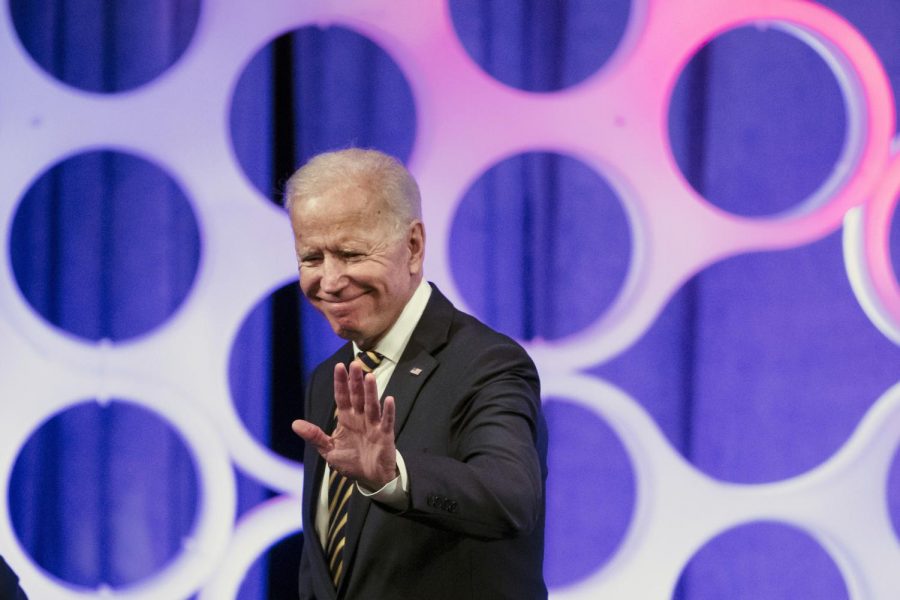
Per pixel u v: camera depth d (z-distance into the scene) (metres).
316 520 6.01
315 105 9.76
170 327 9.75
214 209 9.76
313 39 9.77
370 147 9.75
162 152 9.76
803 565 9.85
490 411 5.26
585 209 9.78
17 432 9.74
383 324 5.65
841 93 9.85
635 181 9.79
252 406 9.78
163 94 9.76
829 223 9.81
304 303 9.77
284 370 9.77
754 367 9.81
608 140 9.78
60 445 9.77
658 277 9.79
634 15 9.83
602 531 9.80
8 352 9.73
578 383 9.76
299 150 9.75
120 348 9.75
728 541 9.84
